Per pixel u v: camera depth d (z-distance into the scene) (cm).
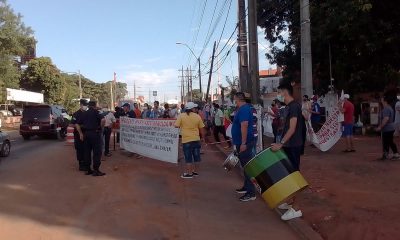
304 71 1761
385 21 2341
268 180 710
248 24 1859
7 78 5181
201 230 721
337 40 2492
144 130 1578
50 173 1298
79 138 1336
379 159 1287
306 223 730
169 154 1446
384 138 1272
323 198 872
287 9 2989
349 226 683
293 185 705
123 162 1524
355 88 2711
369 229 657
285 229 729
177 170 1348
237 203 905
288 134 737
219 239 677
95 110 1266
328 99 2467
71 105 7762
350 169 1148
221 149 1877
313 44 2489
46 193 1005
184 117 1226
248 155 905
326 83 2780
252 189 920
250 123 901
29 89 7219
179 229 726
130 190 1038
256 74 1844
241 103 906
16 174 1280
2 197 961
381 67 2636
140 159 1598
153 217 798
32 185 1102
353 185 960
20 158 1689
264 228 735
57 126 2716
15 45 4819
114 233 704
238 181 1157
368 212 742
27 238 679
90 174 1266
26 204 897
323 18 2384
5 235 692
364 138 2023
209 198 954
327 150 1569
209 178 1203
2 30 4650
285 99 771
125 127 1747
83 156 1345
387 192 872
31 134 2673
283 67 3127
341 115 1510
